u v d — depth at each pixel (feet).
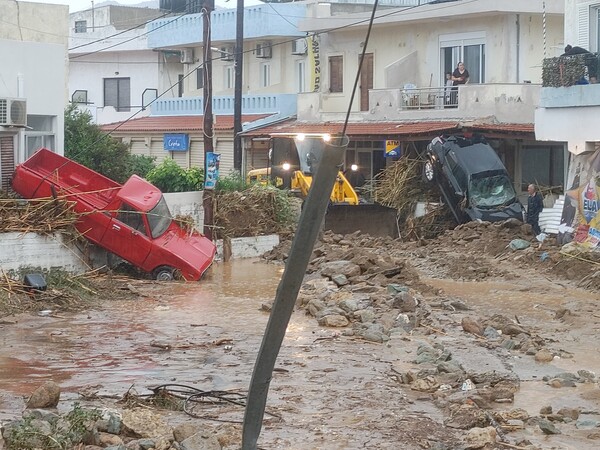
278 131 137.49
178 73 174.81
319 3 151.64
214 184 94.38
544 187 112.98
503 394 44.19
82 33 183.93
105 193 84.12
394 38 135.85
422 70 132.57
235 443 35.58
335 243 99.55
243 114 153.07
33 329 60.49
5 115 82.28
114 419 36.24
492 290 77.82
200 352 53.83
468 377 47.19
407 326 60.59
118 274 82.02
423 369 48.91
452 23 128.16
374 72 138.82
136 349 54.60
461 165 106.22
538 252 89.66
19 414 39.45
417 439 37.27
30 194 79.56
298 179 115.55
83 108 174.19
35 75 88.07
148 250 80.23
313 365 50.49
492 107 116.47
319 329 60.49
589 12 94.73
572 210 91.20
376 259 78.64
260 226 100.27
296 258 21.15
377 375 48.39
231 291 76.23
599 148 89.35
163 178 108.68
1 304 66.54
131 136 162.30
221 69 165.68
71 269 79.15
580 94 89.10
